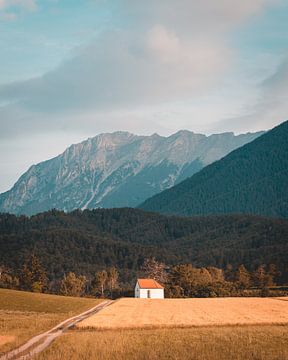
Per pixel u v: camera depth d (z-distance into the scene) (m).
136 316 72.56
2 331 51.78
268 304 95.44
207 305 94.12
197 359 37.28
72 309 89.31
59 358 36.31
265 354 39.22
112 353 39.16
